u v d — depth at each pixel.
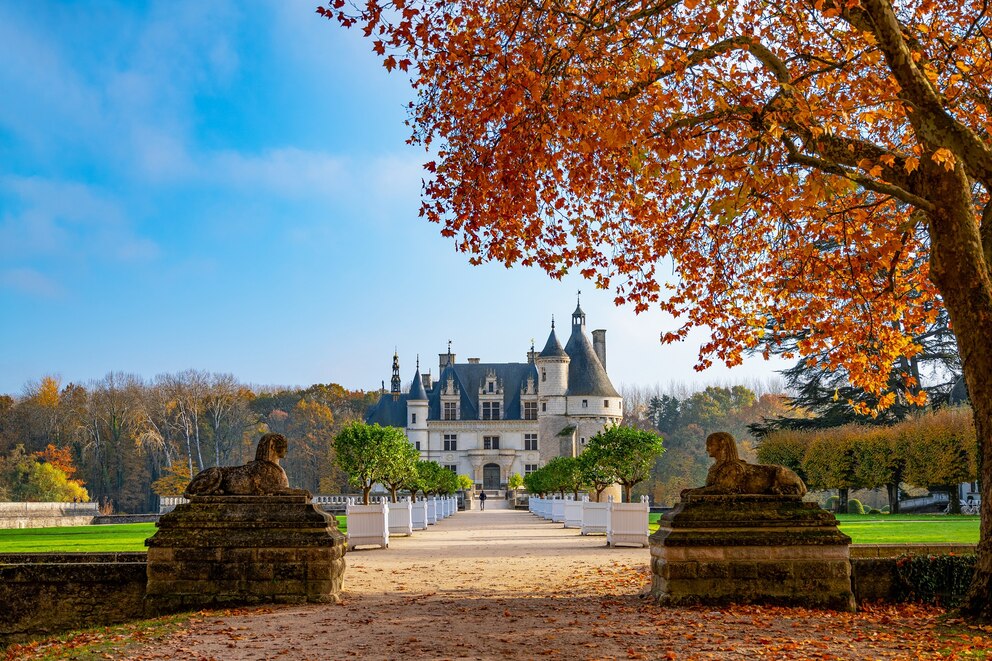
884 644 8.20
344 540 11.56
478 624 9.13
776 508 10.59
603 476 34.84
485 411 112.06
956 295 9.99
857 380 14.80
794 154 11.01
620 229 15.46
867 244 13.17
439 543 23.36
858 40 11.79
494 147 12.06
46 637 9.99
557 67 11.58
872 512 52.56
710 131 11.35
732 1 10.61
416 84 12.64
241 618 9.60
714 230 15.24
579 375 102.56
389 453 37.88
